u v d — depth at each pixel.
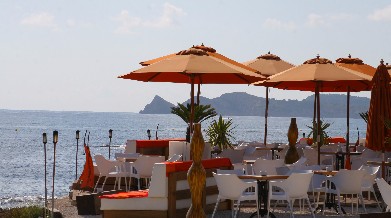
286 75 16.83
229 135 19.38
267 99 21.83
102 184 17.27
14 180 38.12
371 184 14.03
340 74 16.55
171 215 12.67
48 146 84.69
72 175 41.88
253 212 14.03
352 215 13.61
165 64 15.29
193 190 8.77
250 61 21.94
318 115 17.84
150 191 12.70
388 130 17.30
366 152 18.55
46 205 14.89
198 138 8.77
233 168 14.50
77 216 13.85
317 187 13.96
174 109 17.25
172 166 12.73
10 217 14.35
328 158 18.55
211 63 15.31
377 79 17.41
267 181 13.15
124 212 12.85
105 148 79.25
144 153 18.73
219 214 13.78
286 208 14.68
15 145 86.81
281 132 183.00
